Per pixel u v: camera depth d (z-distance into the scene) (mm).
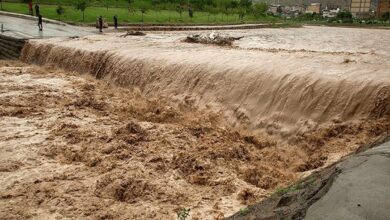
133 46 22484
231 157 10648
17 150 10844
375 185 4637
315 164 10031
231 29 47031
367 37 42031
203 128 12664
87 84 18422
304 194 5602
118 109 14969
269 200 6734
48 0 49062
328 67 14367
